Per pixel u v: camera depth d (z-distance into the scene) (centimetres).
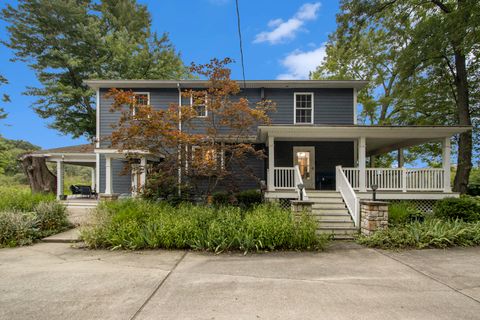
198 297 310
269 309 281
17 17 1584
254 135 1106
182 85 1209
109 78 1689
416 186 874
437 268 410
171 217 600
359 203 661
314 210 749
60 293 322
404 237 550
